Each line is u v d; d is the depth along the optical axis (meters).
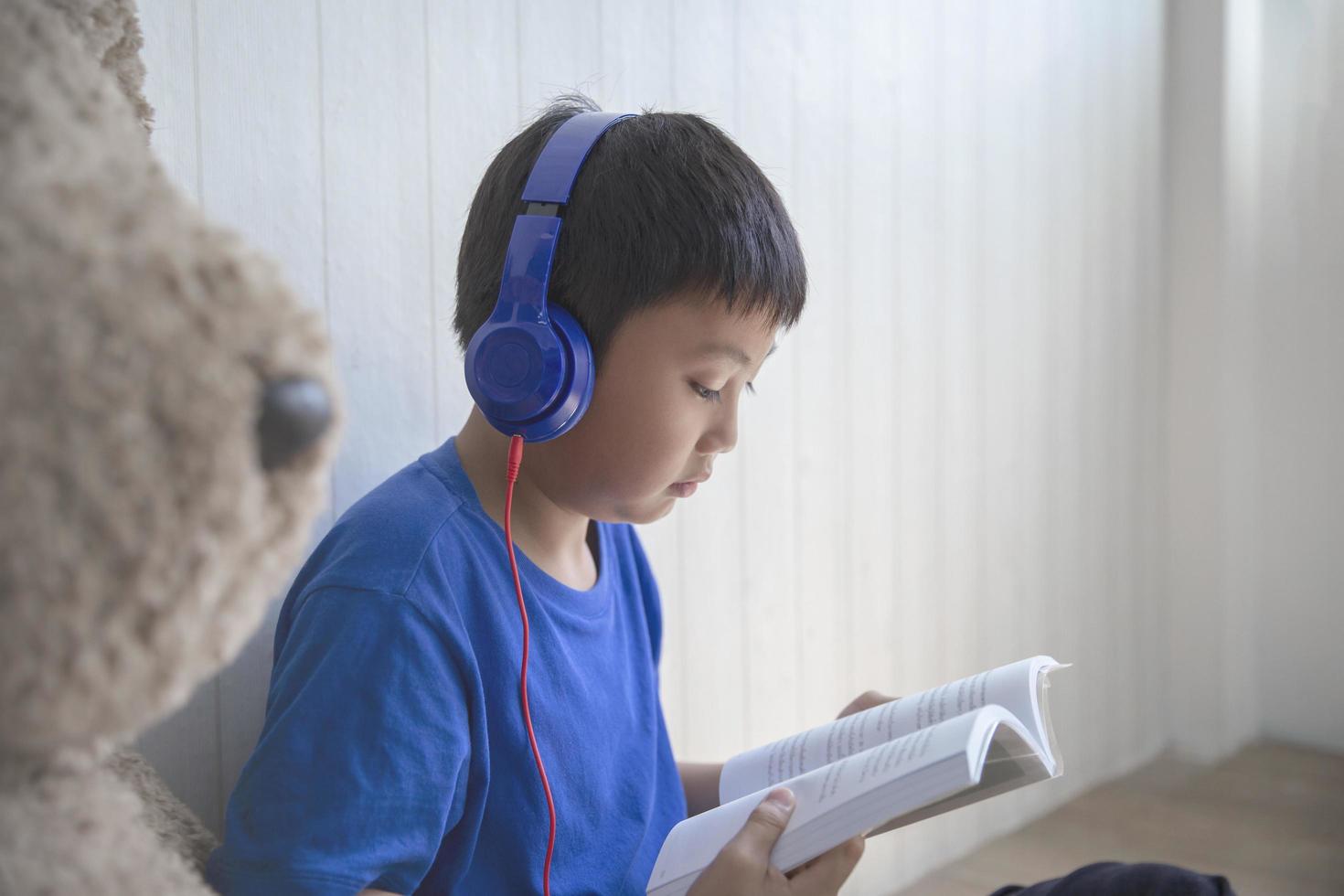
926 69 1.61
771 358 1.40
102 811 0.41
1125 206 2.12
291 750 0.63
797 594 1.47
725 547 1.37
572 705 0.78
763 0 1.35
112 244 0.33
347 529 0.75
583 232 0.73
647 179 0.74
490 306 0.78
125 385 0.31
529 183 0.74
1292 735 2.41
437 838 0.66
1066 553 2.03
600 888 0.79
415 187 0.99
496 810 0.73
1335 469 2.32
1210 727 2.30
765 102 1.36
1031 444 1.92
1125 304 2.14
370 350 0.97
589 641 0.83
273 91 0.89
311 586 0.72
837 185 1.47
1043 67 1.86
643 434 0.75
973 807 1.84
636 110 1.21
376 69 0.96
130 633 0.32
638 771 0.86
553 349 0.69
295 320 0.37
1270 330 2.37
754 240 0.74
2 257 0.31
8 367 0.30
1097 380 2.08
